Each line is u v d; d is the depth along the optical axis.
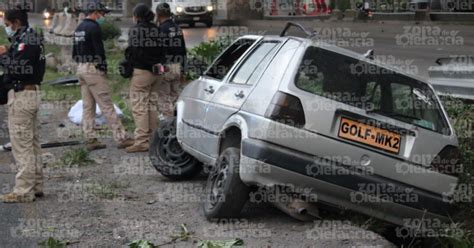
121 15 41.84
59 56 17.59
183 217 6.09
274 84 5.40
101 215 6.21
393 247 5.31
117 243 5.46
